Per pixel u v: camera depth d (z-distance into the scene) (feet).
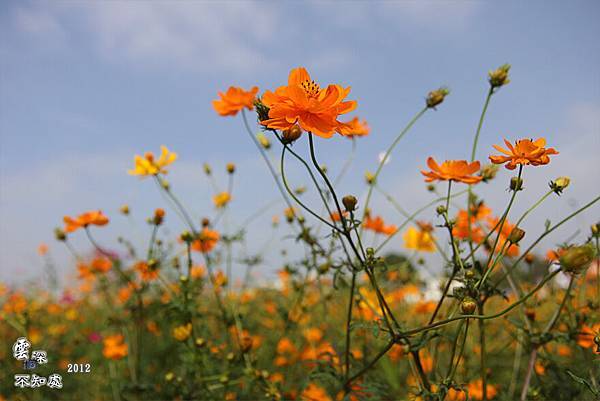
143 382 2.22
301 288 2.29
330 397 1.77
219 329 2.43
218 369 2.07
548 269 1.50
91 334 3.11
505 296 1.43
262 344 2.59
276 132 1.33
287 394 1.88
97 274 2.75
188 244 2.04
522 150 1.32
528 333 1.55
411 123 1.67
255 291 3.25
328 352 1.64
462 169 1.45
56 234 2.44
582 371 1.60
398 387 1.86
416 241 2.08
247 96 1.88
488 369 1.87
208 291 2.72
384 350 1.40
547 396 1.58
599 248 1.43
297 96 1.29
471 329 2.04
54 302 4.21
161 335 2.63
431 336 1.37
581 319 1.57
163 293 2.50
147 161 2.21
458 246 1.44
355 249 1.34
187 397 1.96
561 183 1.33
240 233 2.41
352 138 2.03
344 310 2.40
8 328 3.00
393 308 2.30
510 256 1.65
